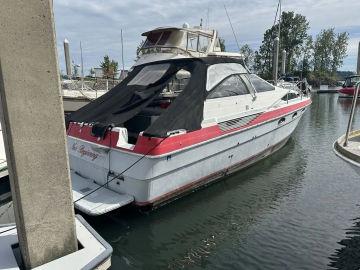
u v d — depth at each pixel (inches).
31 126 101.7
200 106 212.8
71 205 113.4
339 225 185.9
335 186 244.2
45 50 101.4
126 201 185.2
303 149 356.8
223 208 211.3
